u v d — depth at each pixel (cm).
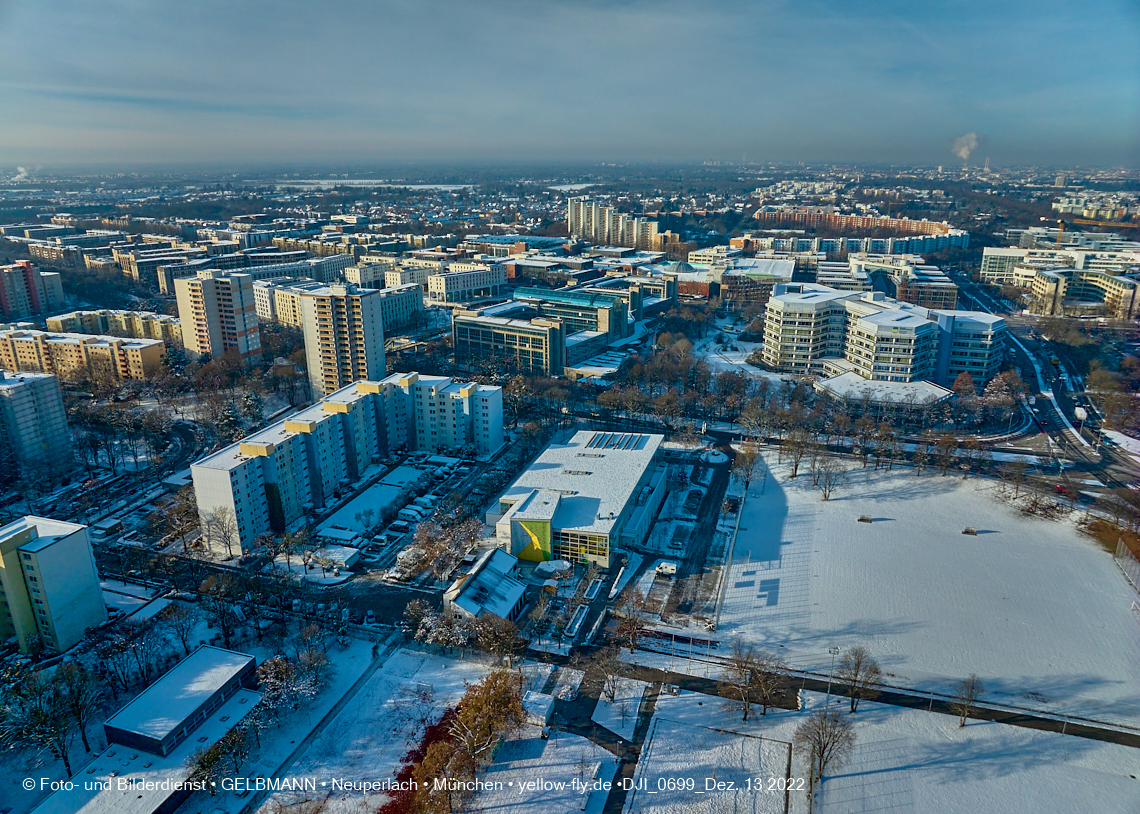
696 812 17512
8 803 17575
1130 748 19325
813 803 17600
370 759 18975
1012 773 18462
